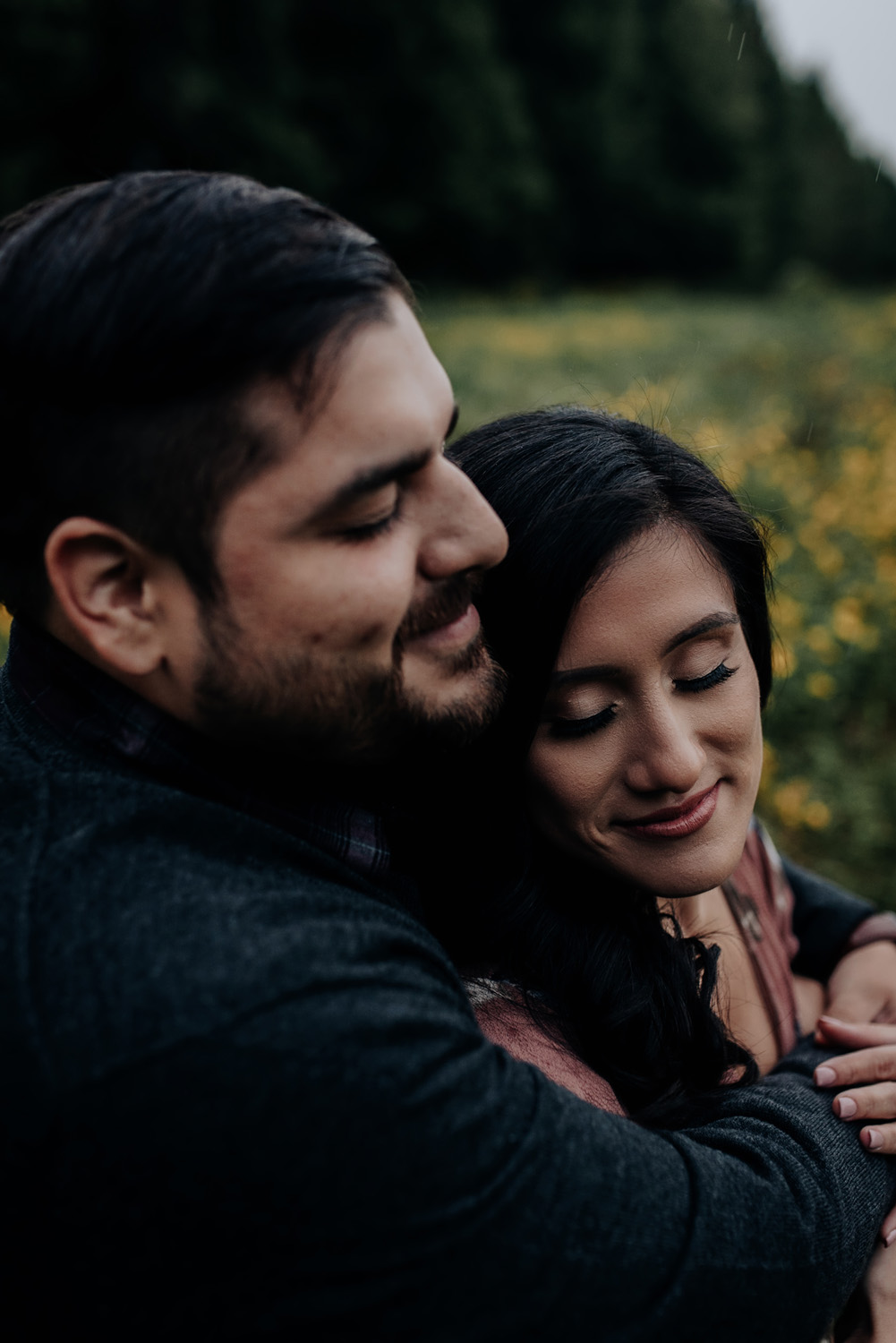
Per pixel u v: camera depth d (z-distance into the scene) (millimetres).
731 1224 848
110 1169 699
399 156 33062
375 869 987
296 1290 711
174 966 726
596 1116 860
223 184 807
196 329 737
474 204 34188
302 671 824
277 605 798
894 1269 1109
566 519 997
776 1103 1072
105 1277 717
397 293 832
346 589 801
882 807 3984
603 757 1062
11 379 790
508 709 1055
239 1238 702
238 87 25703
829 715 4426
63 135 23547
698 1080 1201
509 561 1018
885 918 1669
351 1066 724
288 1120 703
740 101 46125
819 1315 900
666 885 1117
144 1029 706
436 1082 757
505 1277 737
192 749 892
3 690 984
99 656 886
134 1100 697
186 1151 694
